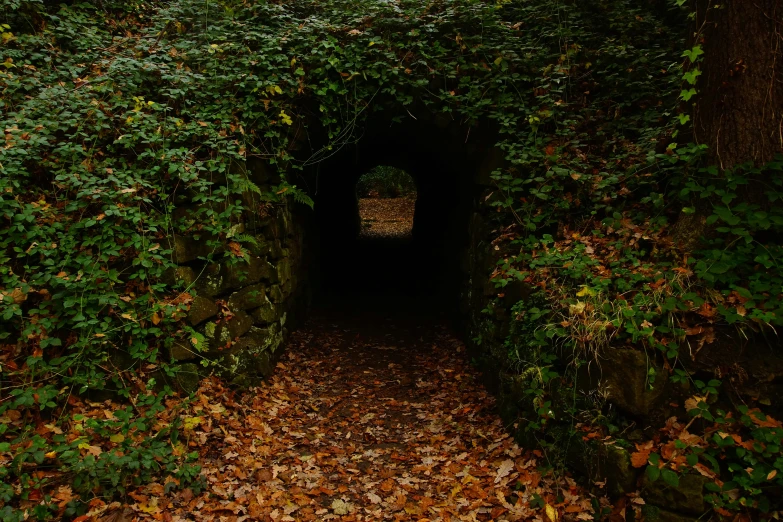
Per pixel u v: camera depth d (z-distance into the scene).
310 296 8.53
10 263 3.87
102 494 3.08
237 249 4.75
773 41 3.55
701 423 3.18
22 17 5.62
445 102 5.94
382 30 6.02
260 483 3.63
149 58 5.42
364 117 6.10
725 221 3.53
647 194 4.57
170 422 3.82
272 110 5.55
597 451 3.32
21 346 3.64
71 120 4.43
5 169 3.91
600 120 5.46
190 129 4.84
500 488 3.61
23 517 2.79
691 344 3.34
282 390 5.30
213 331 4.55
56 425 3.45
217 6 6.05
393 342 7.41
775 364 3.22
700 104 3.93
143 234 4.16
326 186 10.77
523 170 5.26
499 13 6.45
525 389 4.06
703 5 3.89
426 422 4.89
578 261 4.13
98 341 3.82
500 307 4.89
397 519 3.36
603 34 6.38
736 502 2.92
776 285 3.33
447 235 9.37
